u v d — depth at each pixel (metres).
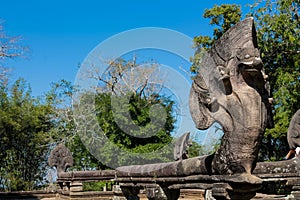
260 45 15.46
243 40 3.72
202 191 11.85
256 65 3.59
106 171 11.60
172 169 5.09
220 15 16.23
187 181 4.76
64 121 18.31
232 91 3.79
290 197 6.96
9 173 17.69
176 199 5.53
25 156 18.25
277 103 14.56
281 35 15.45
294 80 14.77
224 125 3.83
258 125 3.68
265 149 16.62
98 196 11.70
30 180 18.27
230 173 3.81
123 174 6.59
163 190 5.54
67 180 11.89
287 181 6.83
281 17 15.08
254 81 3.75
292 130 7.99
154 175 5.62
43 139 17.98
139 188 6.59
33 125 18.17
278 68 15.53
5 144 17.83
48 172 18.44
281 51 15.69
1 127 17.45
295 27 15.14
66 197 12.03
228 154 3.79
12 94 18.62
